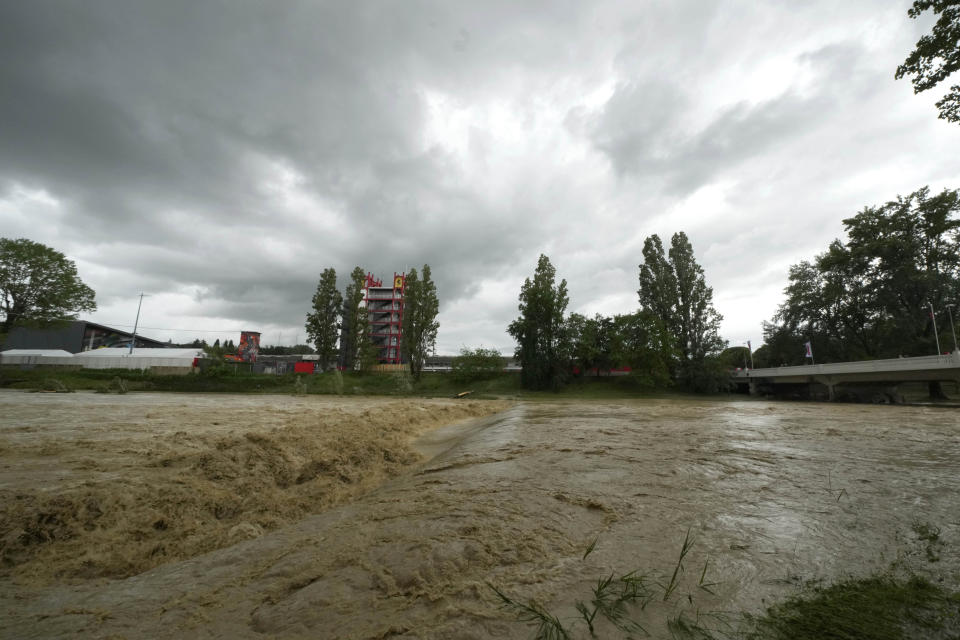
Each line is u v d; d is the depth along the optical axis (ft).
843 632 7.41
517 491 19.03
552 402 133.28
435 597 9.45
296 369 244.01
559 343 199.93
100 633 8.86
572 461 26.13
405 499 18.53
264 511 19.31
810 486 19.19
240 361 258.57
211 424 47.60
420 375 225.76
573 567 10.86
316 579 10.86
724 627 7.74
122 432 39.60
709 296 192.24
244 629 8.70
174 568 12.71
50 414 55.11
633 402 133.69
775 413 74.64
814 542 12.17
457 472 24.26
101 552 14.33
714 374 176.96
